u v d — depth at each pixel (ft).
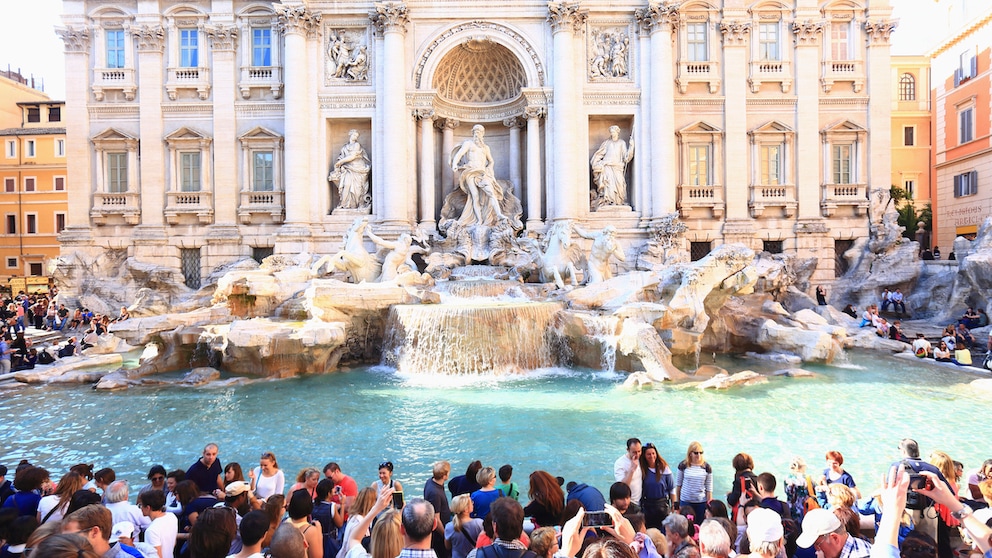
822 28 118.42
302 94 112.68
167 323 74.95
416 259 111.34
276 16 116.67
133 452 44.24
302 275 89.25
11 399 60.44
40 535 17.38
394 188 111.34
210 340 71.72
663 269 84.33
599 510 23.11
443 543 24.34
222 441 46.47
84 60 118.21
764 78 118.21
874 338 85.51
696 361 72.54
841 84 119.55
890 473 16.83
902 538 22.70
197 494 27.61
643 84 114.11
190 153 118.83
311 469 28.55
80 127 118.52
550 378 69.67
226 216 118.01
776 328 80.48
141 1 116.16
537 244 102.01
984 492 22.00
